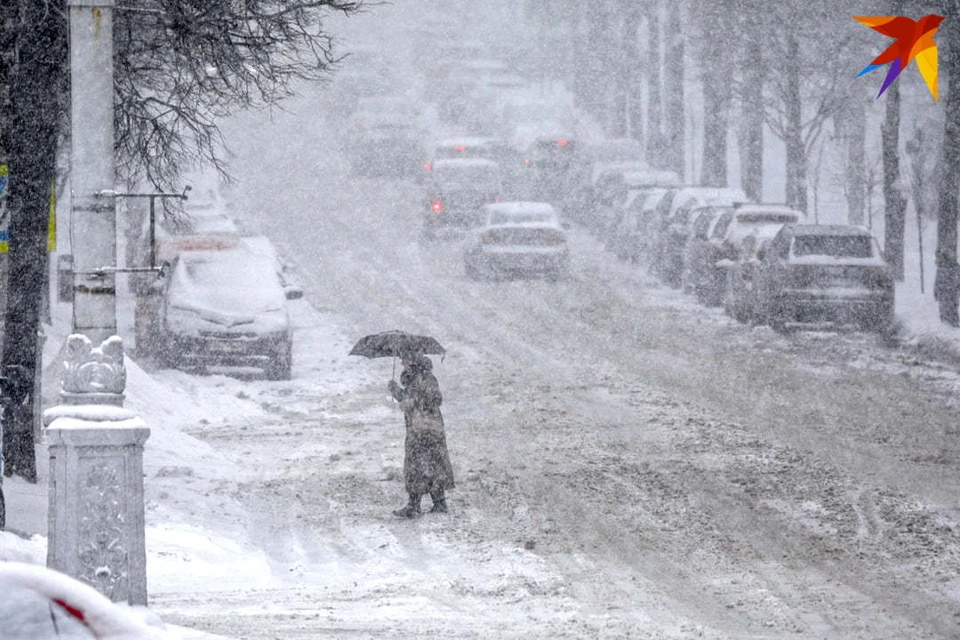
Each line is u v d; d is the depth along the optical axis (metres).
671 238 127.38
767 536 41.88
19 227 49.72
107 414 26.80
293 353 93.81
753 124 152.88
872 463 53.81
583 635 29.25
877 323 92.69
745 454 56.28
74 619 15.25
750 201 135.88
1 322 49.91
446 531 44.16
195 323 82.81
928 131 164.50
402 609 32.34
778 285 93.38
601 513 46.16
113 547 26.78
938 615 32.16
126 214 122.00
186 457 58.75
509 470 54.53
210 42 47.34
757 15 140.00
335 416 72.06
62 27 47.00
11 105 47.56
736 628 30.81
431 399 46.84
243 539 43.72
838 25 135.12
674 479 51.53
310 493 51.84
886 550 39.62
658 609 32.84
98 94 26.97
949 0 92.75
